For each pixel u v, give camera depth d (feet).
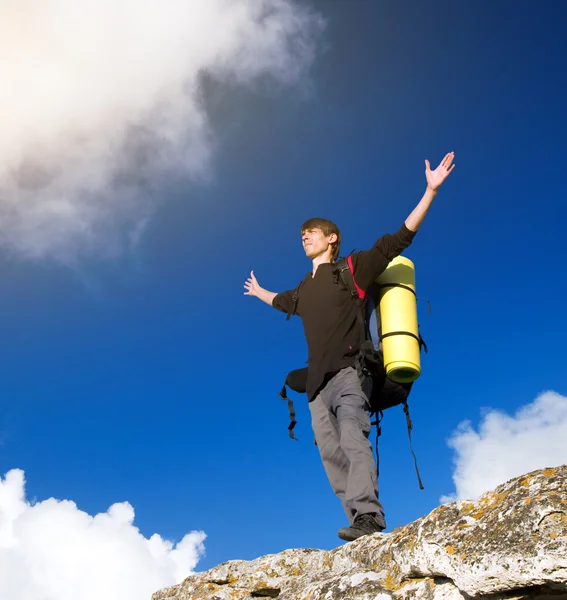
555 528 9.52
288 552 19.07
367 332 19.43
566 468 10.66
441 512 11.75
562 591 9.52
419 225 18.71
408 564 11.79
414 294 20.20
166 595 20.03
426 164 18.58
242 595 17.93
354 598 11.96
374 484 16.65
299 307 20.57
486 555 10.05
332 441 18.66
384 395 19.34
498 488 11.38
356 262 19.29
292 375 20.43
